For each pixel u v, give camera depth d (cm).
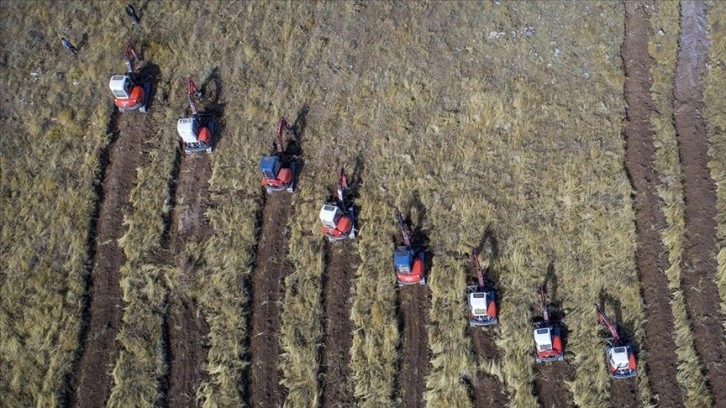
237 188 2895
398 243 2733
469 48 3155
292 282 2689
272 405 2500
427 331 2583
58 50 3278
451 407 2419
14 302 2691
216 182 2909
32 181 2953
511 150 2891
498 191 2809
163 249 2794
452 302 2606
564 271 2623
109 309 2695
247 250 2761
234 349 2570
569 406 2417
